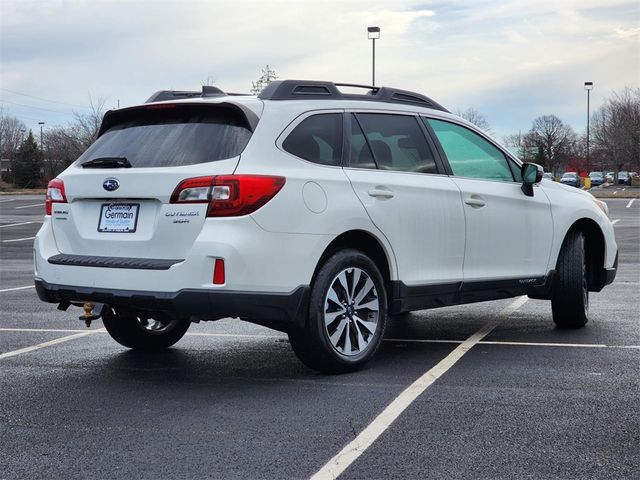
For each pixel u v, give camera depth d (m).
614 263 7.66
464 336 6.85
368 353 5.50
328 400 4.74
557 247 6.97
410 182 5.81
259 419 4.37
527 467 3.58
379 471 3.55
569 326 7.23
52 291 5.30
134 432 4.16
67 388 5.12
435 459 3.70
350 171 5.46
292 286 4.98
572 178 68.00
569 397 4.75
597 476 3.48
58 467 3.65
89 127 73.88
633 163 80.81
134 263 4.95
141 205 5.06
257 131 5.05
